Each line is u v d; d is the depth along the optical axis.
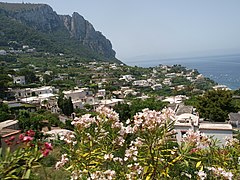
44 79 77.06
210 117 30.55
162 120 3.43
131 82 93.88
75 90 65.75
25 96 59.56
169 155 3.39
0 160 2.56
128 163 3.50
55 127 32.47
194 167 3.43
